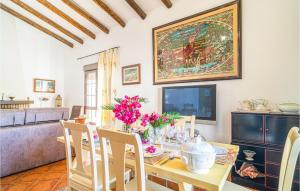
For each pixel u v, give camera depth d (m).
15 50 5.23
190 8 3.15
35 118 2.90
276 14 2.39
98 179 1.57
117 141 1.16
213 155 1.13
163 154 1.41
